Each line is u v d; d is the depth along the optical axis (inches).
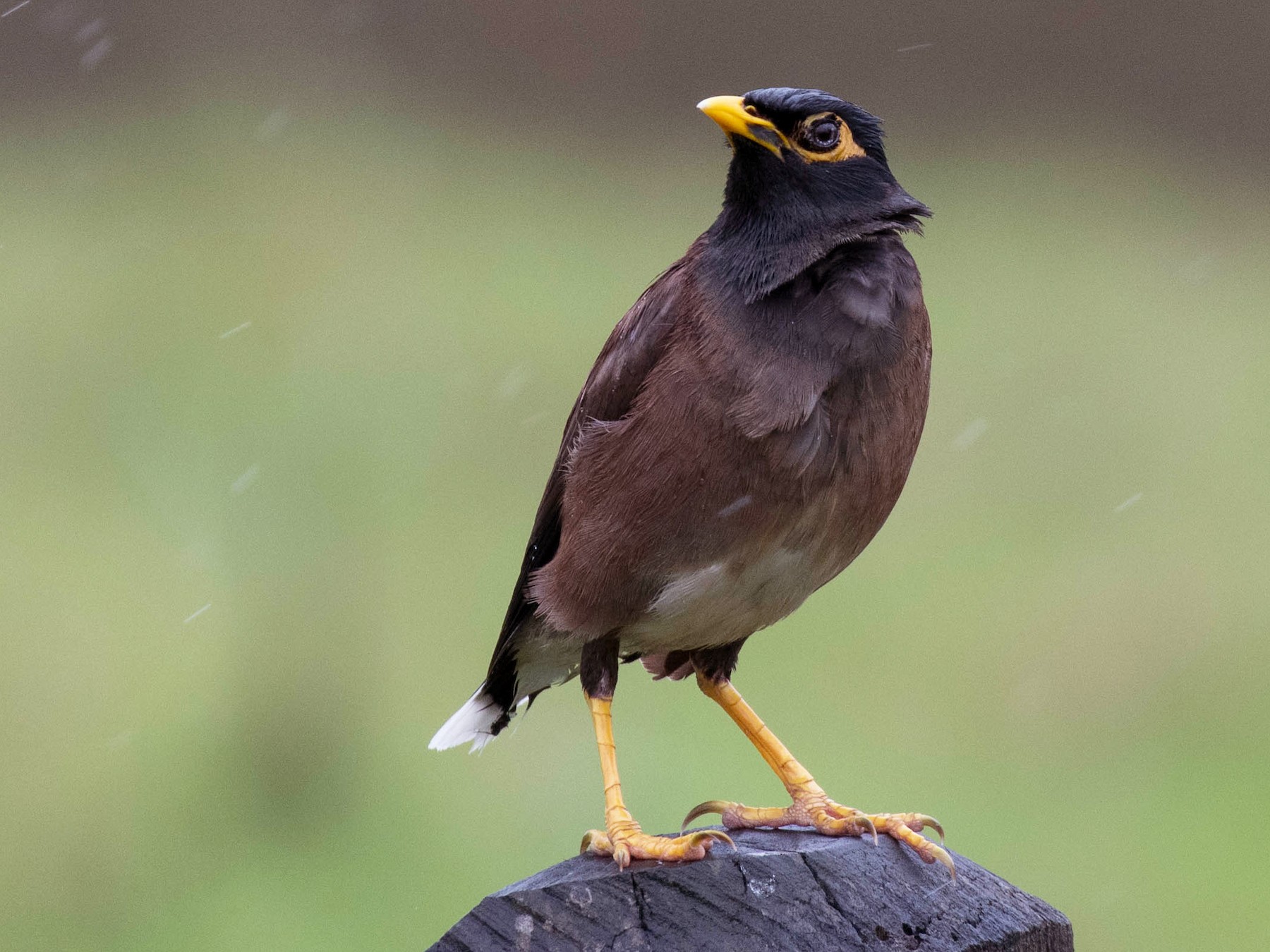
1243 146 1056.8
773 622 243.3
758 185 230.7
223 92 1019.3
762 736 241.4
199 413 615.2
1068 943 182.9
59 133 987.3
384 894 408.2
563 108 1029.2
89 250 813.2
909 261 232.5
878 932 173.6
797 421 219.0
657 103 1031.0
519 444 609.0
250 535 504.1
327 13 1025.5
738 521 224.1
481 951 169.3
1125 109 1053.2
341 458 572.1
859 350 221.3
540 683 265.7
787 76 1047.0
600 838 211.5
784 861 177.8
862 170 232.5
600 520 229.6
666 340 228.1
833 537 230.1
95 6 1005.8
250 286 764.0
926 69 1053.2
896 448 229.3
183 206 877.8
